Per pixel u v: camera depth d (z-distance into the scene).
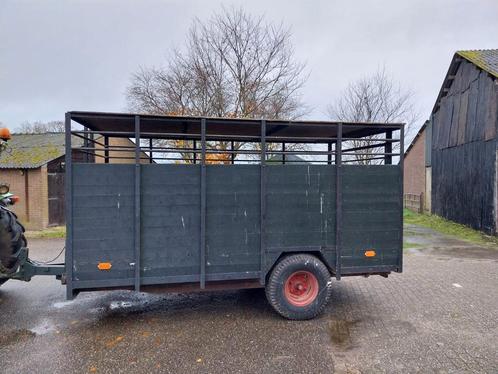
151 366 3.45
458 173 14.69
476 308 4.99
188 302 5.25
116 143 7.95
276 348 3.81
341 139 4.72
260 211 4.49
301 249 4.61
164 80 18.38
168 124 4.86
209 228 4.37
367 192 4.74
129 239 4.19
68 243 4.06
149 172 4.21
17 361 3.54
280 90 17.45
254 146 7.41
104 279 4.15
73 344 3.90
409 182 23.17
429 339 4.03
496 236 11.59
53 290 5.82
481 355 3.66
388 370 3.38
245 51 17.31
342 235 4.69
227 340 4.00
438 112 17.09
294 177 4.56
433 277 6.62
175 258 4.31
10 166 14.34
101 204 4.12
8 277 4.65
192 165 4.32
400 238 4.84
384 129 5.17
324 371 3.36
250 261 4.48
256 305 5.13
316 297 4.60
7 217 4.65
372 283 6.22
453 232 12.66
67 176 4.04
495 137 11.77
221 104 17.12
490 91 12.12
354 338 4.06
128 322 4.51
